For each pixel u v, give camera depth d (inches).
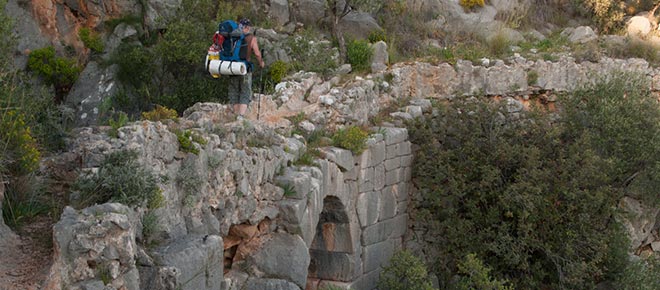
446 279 562.9
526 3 908.6
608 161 572.4
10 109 316.2
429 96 649.0
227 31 407.5
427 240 575.2
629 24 861.2
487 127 590.9
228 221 325.7
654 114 617.0
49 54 585.3
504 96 674.2
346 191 463.8
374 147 498.9
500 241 550.3
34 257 235.5
